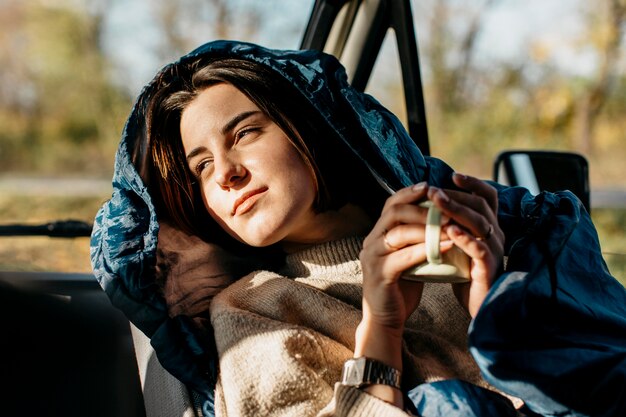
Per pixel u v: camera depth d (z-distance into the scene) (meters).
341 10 2.32
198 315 1.47
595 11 12.68
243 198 1.30
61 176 15.45
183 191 1.47
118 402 1.53
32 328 1.45
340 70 1.46
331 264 1.41
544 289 1.12
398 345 1.15
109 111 16.34
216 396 1.26
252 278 1.41
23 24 16.38
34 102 16.48
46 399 1.39
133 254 1.39
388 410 1.08
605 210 6.19
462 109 13.83
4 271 1.83
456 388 1.12
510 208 1.47
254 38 12.02
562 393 1.05
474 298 1.08
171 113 1.42
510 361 1.03
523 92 13.49
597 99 12.72
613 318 1.17
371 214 1.50
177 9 14.46
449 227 1.03
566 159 2.05
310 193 1.34
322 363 1.25
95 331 1.61
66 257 4.46
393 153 1.47
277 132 1.34
